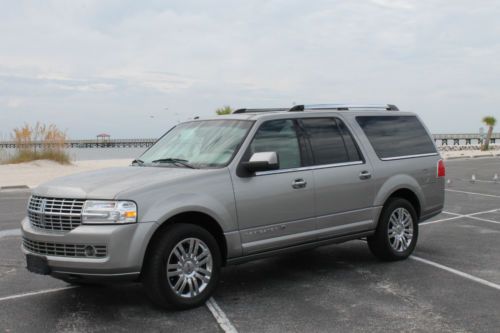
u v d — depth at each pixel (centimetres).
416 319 509
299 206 627
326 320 509
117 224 503
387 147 743
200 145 631
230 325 497
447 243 878
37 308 557
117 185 529
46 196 535
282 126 640
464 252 807
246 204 581
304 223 633
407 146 773
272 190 603
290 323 502
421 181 773
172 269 531
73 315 533
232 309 546
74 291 620
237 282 654
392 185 725
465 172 2478
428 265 726
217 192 562
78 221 511
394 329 483
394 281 646
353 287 623
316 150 661
